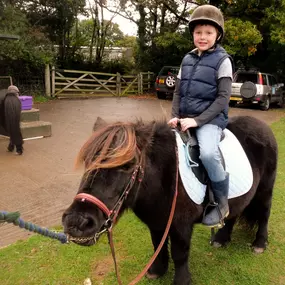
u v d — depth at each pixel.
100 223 1.65
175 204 2.17
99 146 1.68
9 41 13.18
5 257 3.06
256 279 2.85
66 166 5.64
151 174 2.01
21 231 3.59
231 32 13.34
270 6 14.11
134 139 1.73
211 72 2.33
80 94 16.22
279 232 3.63
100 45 20.83
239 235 3.56
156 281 2.80
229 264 3.05
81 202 1.62
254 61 18.23
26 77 14.79
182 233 2.30
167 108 12.98
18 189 4.62
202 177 2.34
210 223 2.41
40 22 18.08
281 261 3.12
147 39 19.56
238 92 13.39
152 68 19.91
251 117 3.08
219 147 2.52
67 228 1.60
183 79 2.47
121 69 20.73
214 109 2.28
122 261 3.07
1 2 13.91
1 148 6.64
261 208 3.17
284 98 17.00
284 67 17.98
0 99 6.44
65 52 19.70
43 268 2.94
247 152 2.77
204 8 2.34
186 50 18.00
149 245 3.32
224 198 2.40
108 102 14.55
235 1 14.47
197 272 2.93
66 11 18.14
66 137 7.67
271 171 3.03
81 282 2.78
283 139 7.90
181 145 2.25
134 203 2.02
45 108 12.09
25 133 7.27
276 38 13.38
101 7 19.59
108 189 1.66
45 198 4.36
